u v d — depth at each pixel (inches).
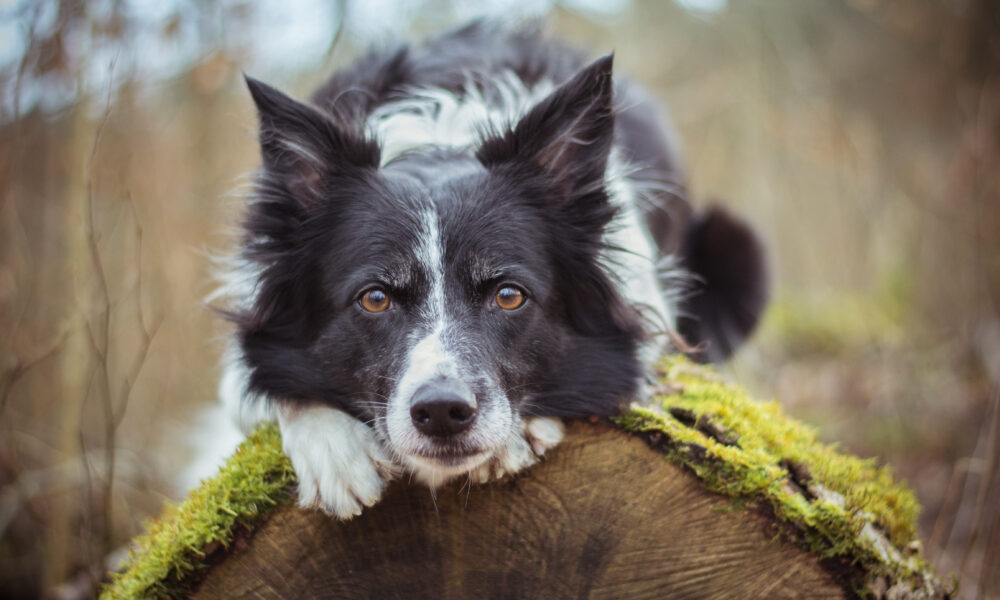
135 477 220.8
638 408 106.5
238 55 245.3
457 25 204.5
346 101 158.4
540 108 124.5
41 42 200.1
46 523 208.5
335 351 116.7
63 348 211.8
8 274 213.3
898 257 326.6
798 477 100.9
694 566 95.7
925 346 269.4
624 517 97.0
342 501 96.6
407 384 102.9
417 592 98.6
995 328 252.7
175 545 95.5
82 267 200.2
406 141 142.6
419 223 116.6
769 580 94.2
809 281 386.6
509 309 115.7
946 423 235.8
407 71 171.3
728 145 385.7
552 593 98.0
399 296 114.6
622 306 128.2
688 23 402.0
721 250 210.8
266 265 124.6
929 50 358.0
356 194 122.3
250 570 96.9
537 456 99.4
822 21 387.2
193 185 264.1
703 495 95.4
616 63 208.7
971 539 140.6
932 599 98.7
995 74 288.8
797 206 388.5
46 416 232.5
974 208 254.7
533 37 198.5
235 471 101.3
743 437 102.3
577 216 127.3
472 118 146.7
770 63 354.6
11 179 206.2
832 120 320.2
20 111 207.9
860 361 281.7
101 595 104.1
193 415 245.3
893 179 310.7
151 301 246.8
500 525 98.3
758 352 271.9
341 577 98.0
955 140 319.0
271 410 121.6
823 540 92.7
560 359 120.3
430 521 98.1
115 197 228.5
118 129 236.4
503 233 117.6
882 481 110.7
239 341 127.7
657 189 173.5
